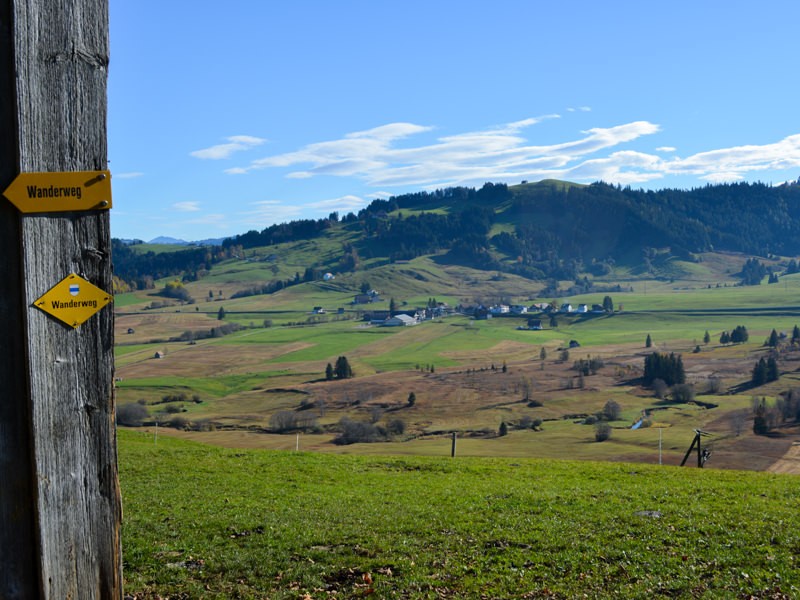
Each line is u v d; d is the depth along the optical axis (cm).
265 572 1423
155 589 1305
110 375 425
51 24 403
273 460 3822
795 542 1616
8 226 400
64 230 409
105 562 424
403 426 15512
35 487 400
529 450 12962
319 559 1539
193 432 15050
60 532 409
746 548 1576
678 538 1683
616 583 1365
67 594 412
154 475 3134
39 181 402
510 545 1667
